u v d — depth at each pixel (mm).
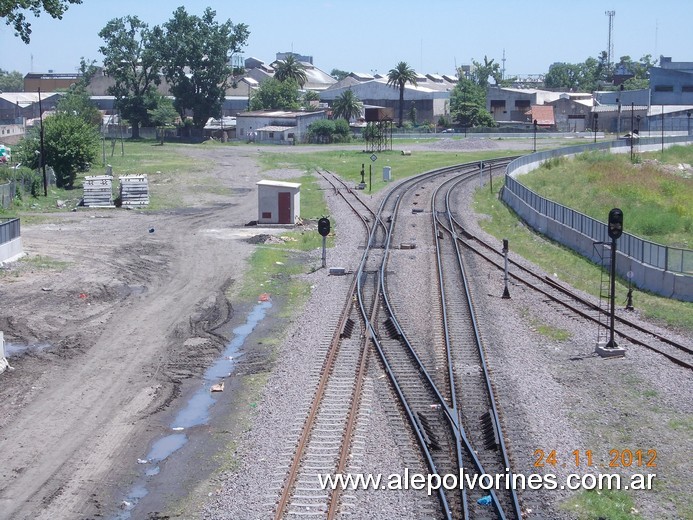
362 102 149875
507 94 151375
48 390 22453
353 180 74062
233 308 31656
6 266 37781
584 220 42500
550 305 30688
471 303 30078
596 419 19234
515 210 56594
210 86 131250
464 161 88875
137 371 24125
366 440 17859
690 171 80875
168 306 31812
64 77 195750
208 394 22219
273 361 24766
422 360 23594
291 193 50438
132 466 17734
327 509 14727
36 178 63156
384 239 44812
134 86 133500
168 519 15289
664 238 45438
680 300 32062
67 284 34875
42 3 44156
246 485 16078
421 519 14492
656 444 17766
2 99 143375
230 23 131125
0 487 16703
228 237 46750
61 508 15852
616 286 34719
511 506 14852
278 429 18766
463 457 16922
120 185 60594
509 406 19812
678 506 15078
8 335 27531
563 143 111312
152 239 46188
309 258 41000
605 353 24062
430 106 155750
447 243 43594
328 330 26812
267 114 129375
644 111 132000
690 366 22672
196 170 83438
